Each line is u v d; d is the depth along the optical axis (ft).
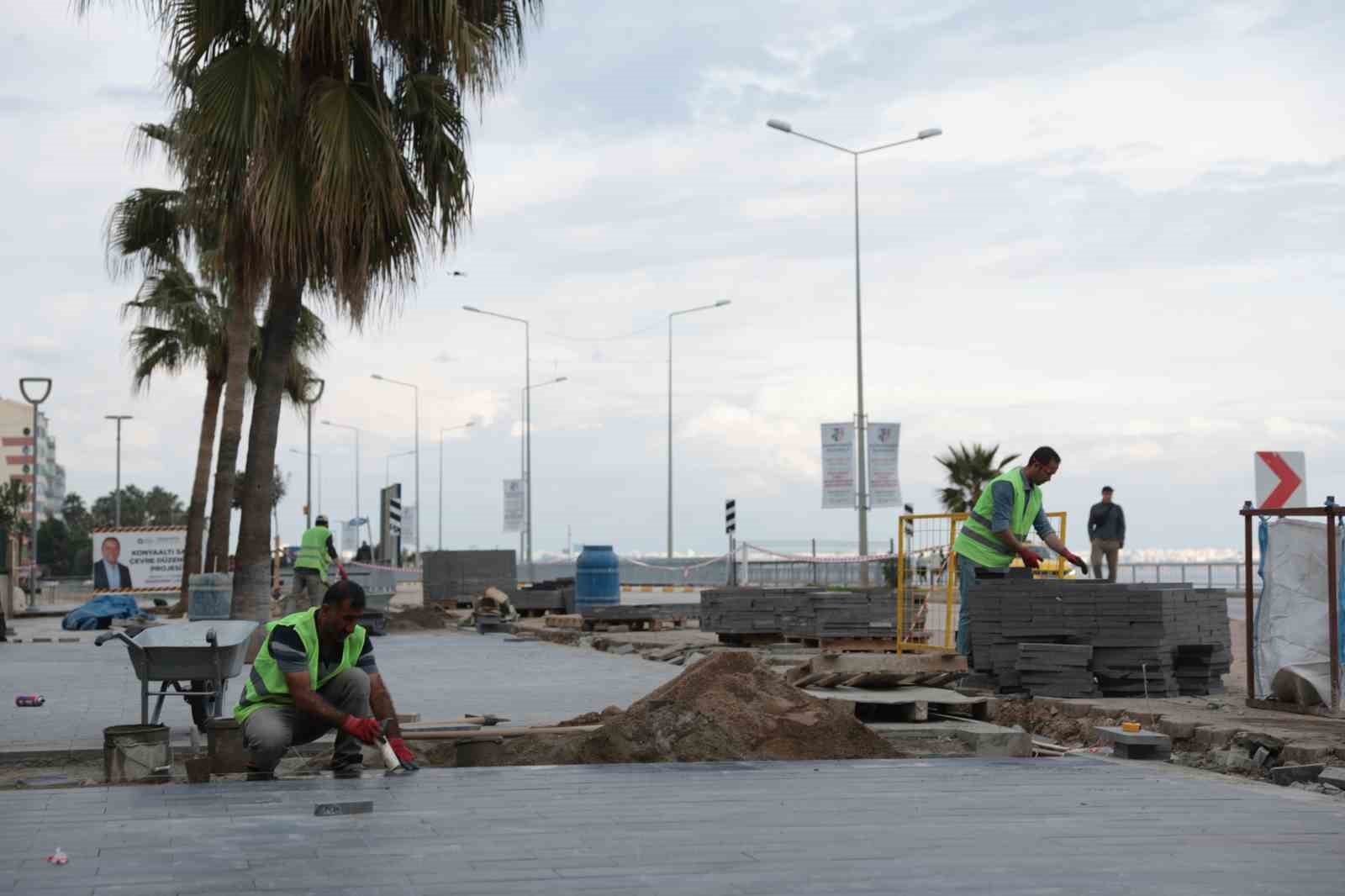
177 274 108.99
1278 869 16.99
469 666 55.47
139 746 25.76
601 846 18.13
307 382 117.29
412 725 30.81
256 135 49.52
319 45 51.70
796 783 23.61
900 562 49.47
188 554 106.42
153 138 59.21
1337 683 32.65
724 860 17.35
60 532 435.12
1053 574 47.80
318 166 50.39
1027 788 23.17
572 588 100.27
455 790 22.63
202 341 107.14
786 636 60.59
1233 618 85.97
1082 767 25.91
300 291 55.98
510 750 27.96
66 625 88.02
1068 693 37.68
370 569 98.02
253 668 25.00
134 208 86.28
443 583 108.47
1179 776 24.76
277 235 50.96
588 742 27.14
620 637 71.15
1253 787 23.43
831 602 57.41
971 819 20.30
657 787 23.15
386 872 16.60
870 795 22.41
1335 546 33.17
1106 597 38.14
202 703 30.60
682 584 174.70
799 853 17.78
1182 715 33.22
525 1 55.31
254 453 56.13
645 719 27.43
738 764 25.91
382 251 53.42
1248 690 35.24
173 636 26.58
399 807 21.03
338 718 24.12
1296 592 34.37
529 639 76.33
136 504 545.85
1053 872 16.79
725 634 63.21
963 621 40.45
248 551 56.03
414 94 53.62
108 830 19.03
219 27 51.34
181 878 16.24
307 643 24.25
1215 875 16.66
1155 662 37.58
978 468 132.36
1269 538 35.17
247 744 24.62
